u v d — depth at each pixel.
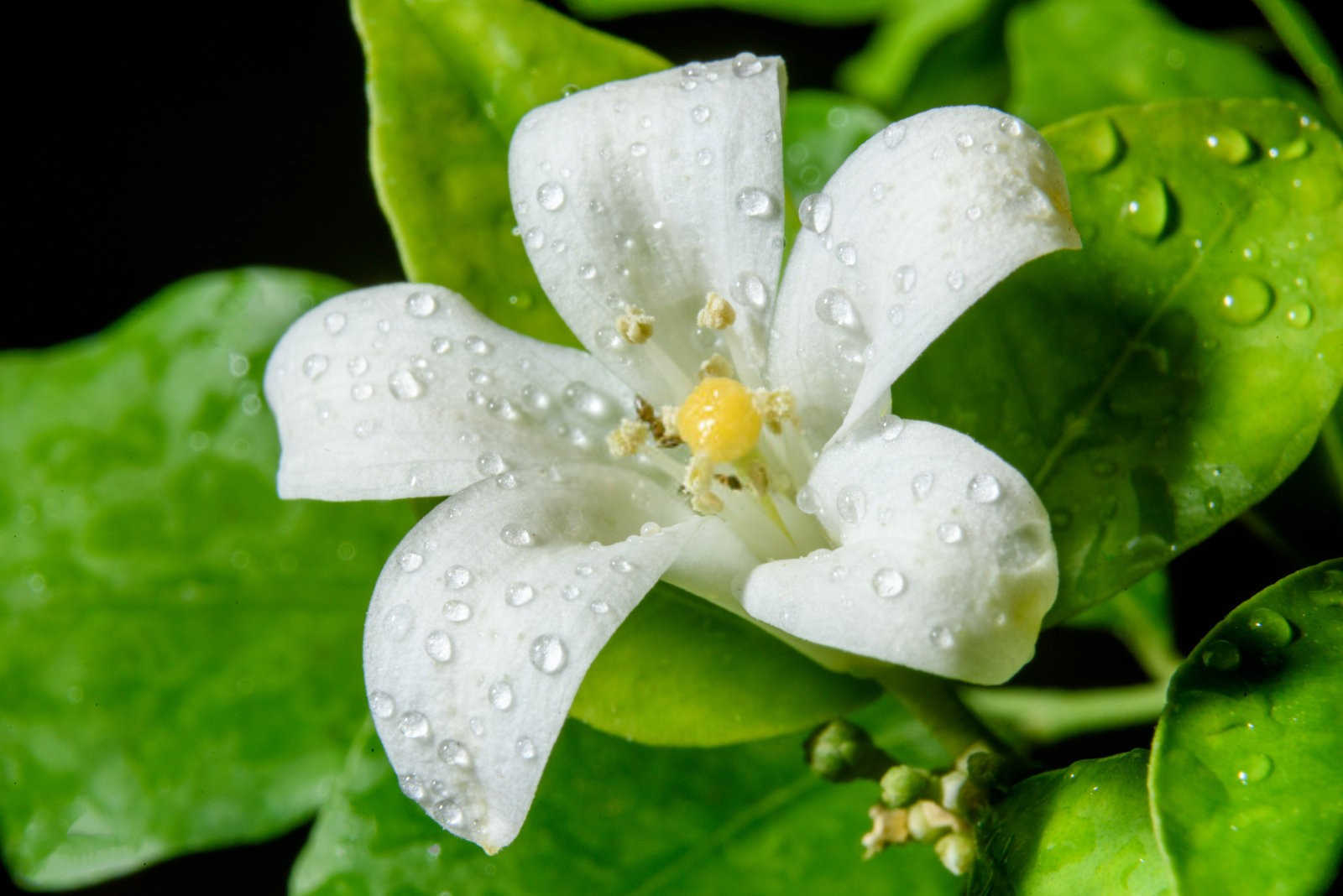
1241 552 0.15
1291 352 0.13
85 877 0.15
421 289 0.13
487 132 0.14
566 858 0.14
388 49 0.14
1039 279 0.14
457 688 0.12
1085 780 0.13
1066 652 0.15
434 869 0.14
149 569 0.15
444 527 0.13
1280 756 0.12
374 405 0.13
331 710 0.15
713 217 0.13
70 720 0.15
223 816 0.15
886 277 0.13
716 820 0.14
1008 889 0.13
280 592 0.15
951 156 0.13
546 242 0.13
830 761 0.13
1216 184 0.14
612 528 0.13
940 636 0.12
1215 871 0.12
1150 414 0.13
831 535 0.13
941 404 0.14
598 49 0.14
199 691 0.15
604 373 0.14
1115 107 0.14
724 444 0.13
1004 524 0.12
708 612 0.14
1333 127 0.15
